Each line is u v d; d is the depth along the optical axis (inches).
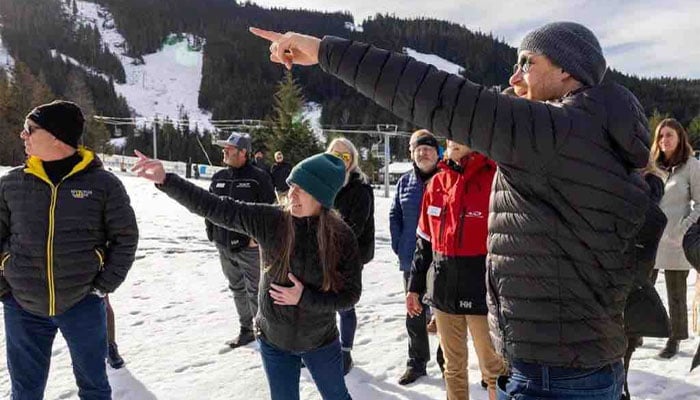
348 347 159.5
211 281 275.6
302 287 94.1
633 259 62.8
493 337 65.8
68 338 110.0
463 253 109.7
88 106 3385.8
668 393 137.7
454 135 56.5
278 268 96.5
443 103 55.6
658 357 161.8
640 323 74.5
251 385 152.2
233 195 182.2
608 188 56.8
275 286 94.9
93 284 110.8
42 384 112.6
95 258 109.8
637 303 74.6
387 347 179.8
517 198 59.6
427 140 162.7
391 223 171.9
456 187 111.2
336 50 61.6
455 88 55.8
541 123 54.6
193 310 227.3
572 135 55.2
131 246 114.0
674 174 162.7
